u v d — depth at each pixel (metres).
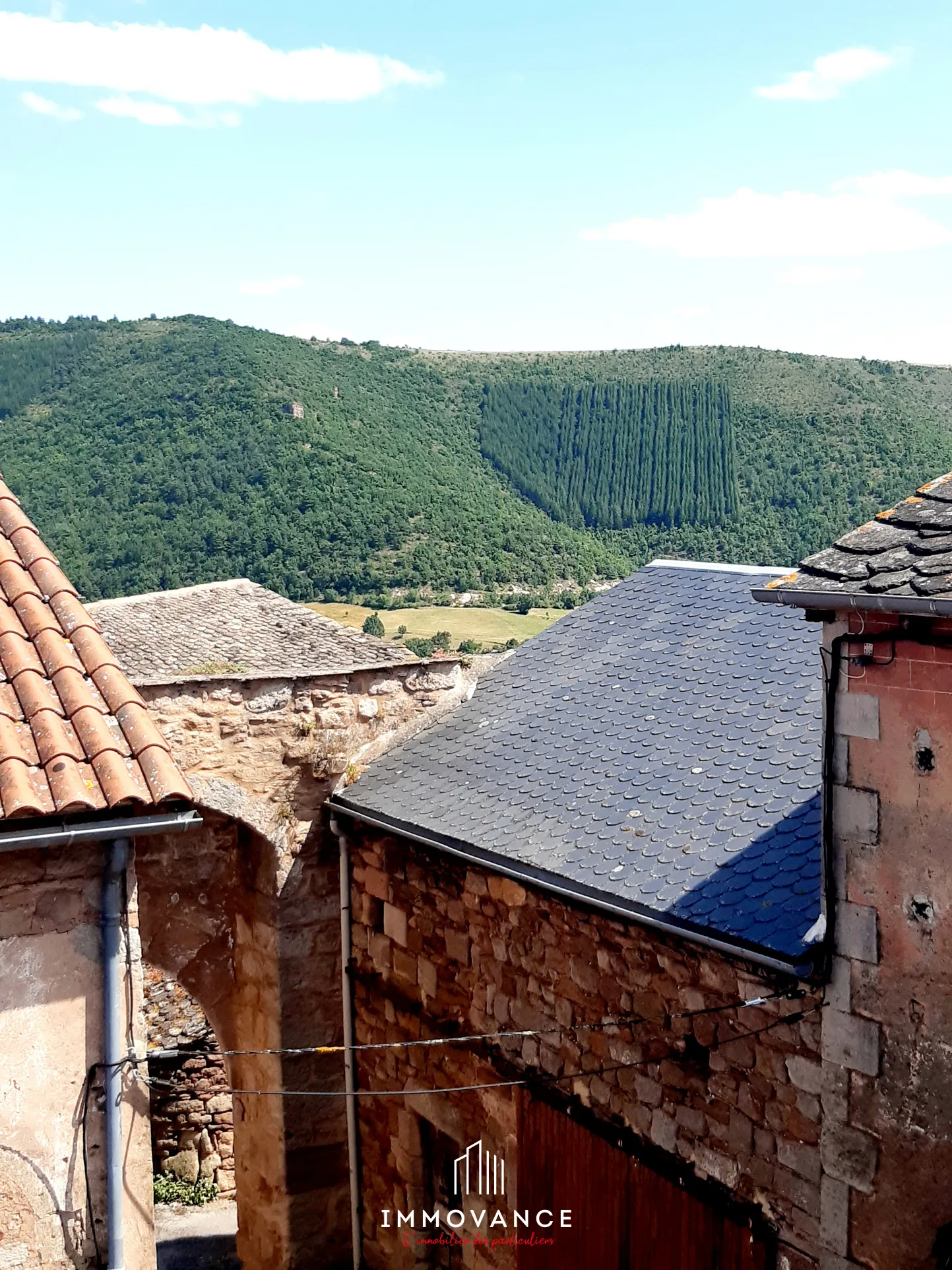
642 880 7.43
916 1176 5.84
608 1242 7.85
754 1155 6.76
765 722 8.51
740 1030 6.83
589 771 9.06
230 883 12.59
